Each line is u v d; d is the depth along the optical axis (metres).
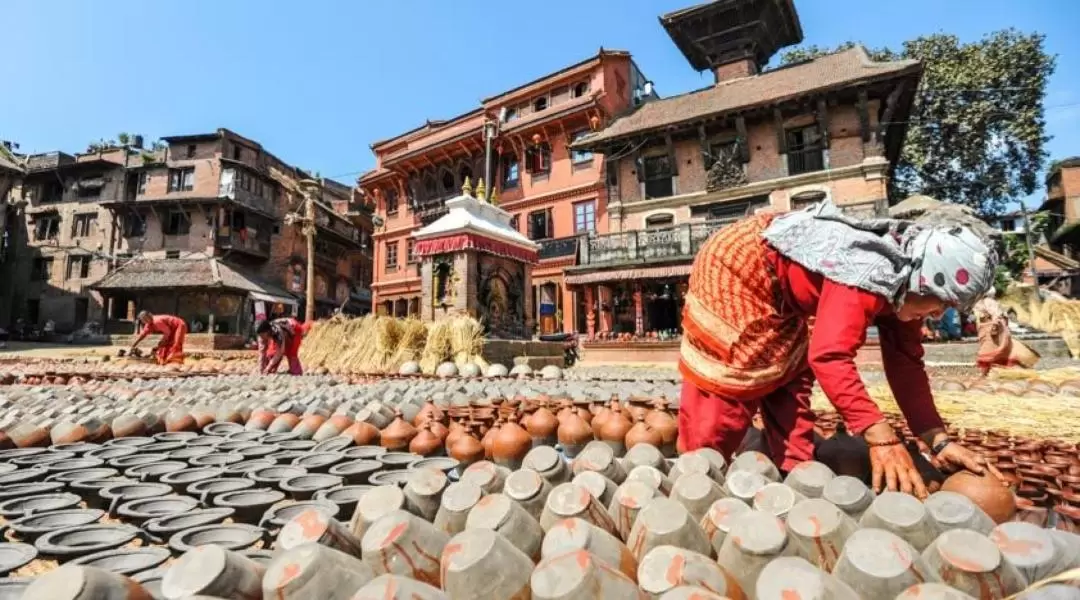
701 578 1.19
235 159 38.34
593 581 1.13
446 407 4.84
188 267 32.81
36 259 37.78
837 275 2.22
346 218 46.59
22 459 3.16
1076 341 16.83
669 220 24.47
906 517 1.50
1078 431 3.21
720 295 2.66
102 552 1.76
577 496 1.71
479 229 12.18
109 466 3.12
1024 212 27.66
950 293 2.07
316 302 41.12
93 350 24.73
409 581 1.12
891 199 29.38
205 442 3.71
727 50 26.95
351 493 2.50
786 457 2.65
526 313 13.80
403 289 33.28
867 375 10.28
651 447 2.48
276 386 7.41
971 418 3.62
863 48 23.97
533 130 28.42
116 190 37.72
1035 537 1.33
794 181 21.75
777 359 2.59
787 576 1.12
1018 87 26.11
